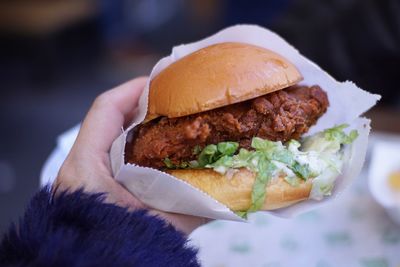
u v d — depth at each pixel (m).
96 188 0.32
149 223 0.28
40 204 0.27
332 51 0.68
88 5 1.60
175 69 0.34
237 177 0.32
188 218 0.35
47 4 1.54
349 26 0.67
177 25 1.97
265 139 0.33
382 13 0.65
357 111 0.38
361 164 0.35
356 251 0.39
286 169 0.32
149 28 1.87
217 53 0.33
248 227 0.43
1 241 0.25
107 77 1.51
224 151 0.33
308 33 0.69
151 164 0.34
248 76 0.32
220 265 0.39
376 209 0.44
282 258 0.39
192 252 0.28
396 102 0.70
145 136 0.34
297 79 0.34
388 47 0.65
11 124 1.21
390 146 0.47
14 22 1.46
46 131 1.17
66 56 1.58
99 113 0.36
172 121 0.33
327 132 0.37
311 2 0.71
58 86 1.45
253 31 0.38
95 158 0.34
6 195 0.90
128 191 0.34
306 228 0.42
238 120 0.33
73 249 0.24
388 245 0.40
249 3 1.25
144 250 0.26
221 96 0.31
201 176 0.33
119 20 1.71
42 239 0.25
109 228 0.26
